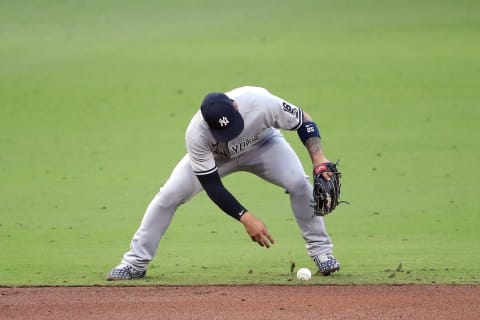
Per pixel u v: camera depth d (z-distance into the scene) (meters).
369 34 90.44
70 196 44.19
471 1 106.19
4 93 70.00
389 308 24.44
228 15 104.19
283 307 24.61
